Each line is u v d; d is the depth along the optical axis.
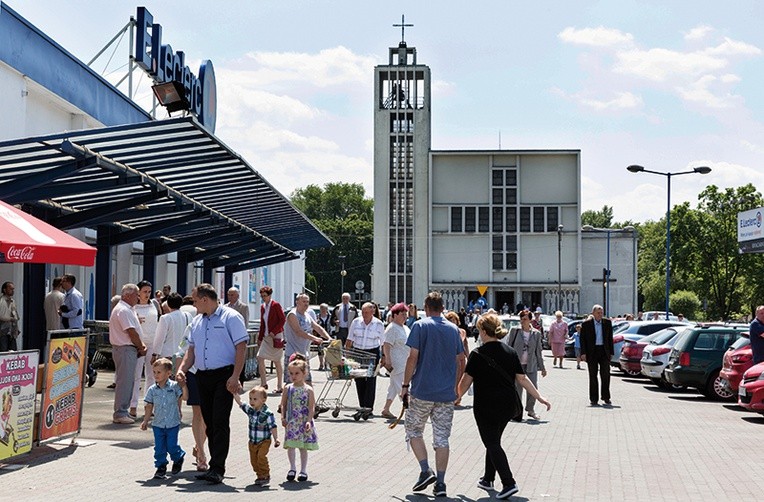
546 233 89.69
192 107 32.84
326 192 158.62
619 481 11.35
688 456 13.61
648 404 22.34
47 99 23.61
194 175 20.03
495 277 90.00
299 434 10.92
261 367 21.45
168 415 11.04
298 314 20.98
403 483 11.02
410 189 94.12
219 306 11.02
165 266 36.19
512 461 12.88
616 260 93.88
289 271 73.56
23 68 21.09
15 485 10.27
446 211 90.69
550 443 14.87
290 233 33.56
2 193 15.88
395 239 93.94
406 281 93.62
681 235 91.31
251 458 10.66
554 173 90.06
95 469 11.41
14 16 20.53
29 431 11.90
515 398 10.50
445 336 10.54
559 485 11.02
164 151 17.11
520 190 90.12
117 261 30.66
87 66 25.33
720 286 90.75
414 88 94.94
